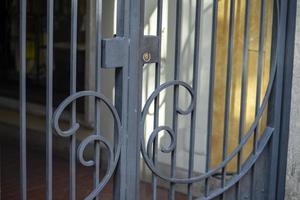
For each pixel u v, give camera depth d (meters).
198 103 4.46
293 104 3.84
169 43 4.52
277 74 3.81
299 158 3.93
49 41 2.69
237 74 4.19
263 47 3.88
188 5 4.42
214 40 3.40
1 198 4.76
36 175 5.27
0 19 8.27
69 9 7.16
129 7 3.00
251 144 4.18
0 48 8.32
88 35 6.10
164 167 4.61
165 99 4.59
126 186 3.12
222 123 4.29
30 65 7.72
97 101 2.94
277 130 3.87
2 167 5.50
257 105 3.75
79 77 6.52
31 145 6.05
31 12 7.66
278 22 3.75
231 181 3.73
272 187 3.91
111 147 3.02
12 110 7.07
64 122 6.02
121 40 2.98
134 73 3.06
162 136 4.62
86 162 2.93
